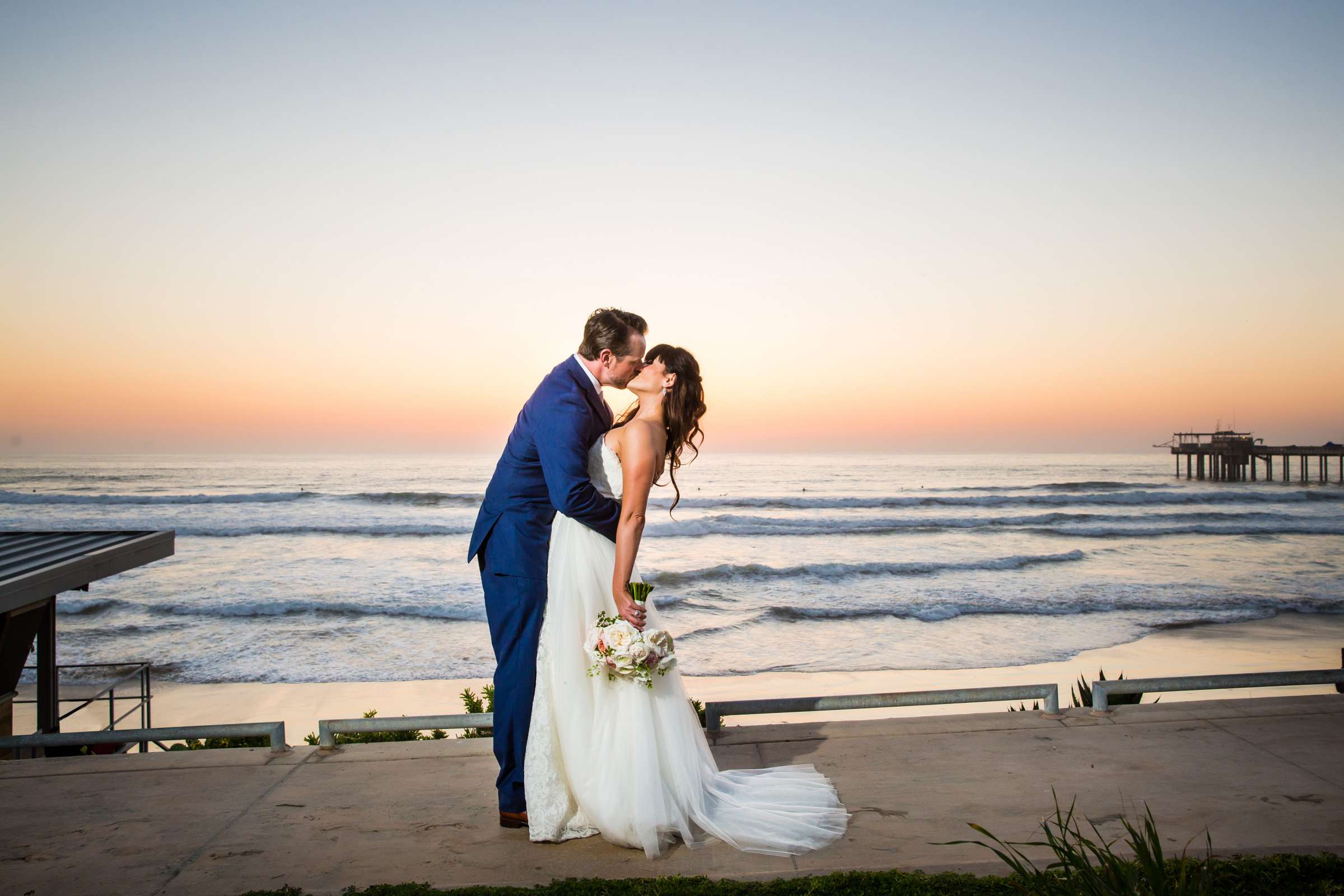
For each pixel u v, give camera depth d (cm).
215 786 373
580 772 313
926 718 448
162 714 1226
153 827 330
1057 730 425
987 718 445
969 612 1950
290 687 1374
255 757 411
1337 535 3644
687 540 3481
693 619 1892
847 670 1444
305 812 345
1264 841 301
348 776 387
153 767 396
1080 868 237
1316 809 328
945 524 3969
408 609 1980
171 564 2747
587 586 327
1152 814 326
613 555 334
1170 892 232
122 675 1452
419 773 390
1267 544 3353
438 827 331
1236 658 1492
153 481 6994
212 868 295
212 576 2508
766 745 412
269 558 2900
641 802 303
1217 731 419
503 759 328
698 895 265
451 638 1719
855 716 1151
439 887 281
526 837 322
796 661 1509
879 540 3506
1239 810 329
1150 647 1593
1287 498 5353
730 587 2327
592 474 332
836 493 6041
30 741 401
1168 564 2769
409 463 10762
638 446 321
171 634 1756
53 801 357
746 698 1279
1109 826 317
